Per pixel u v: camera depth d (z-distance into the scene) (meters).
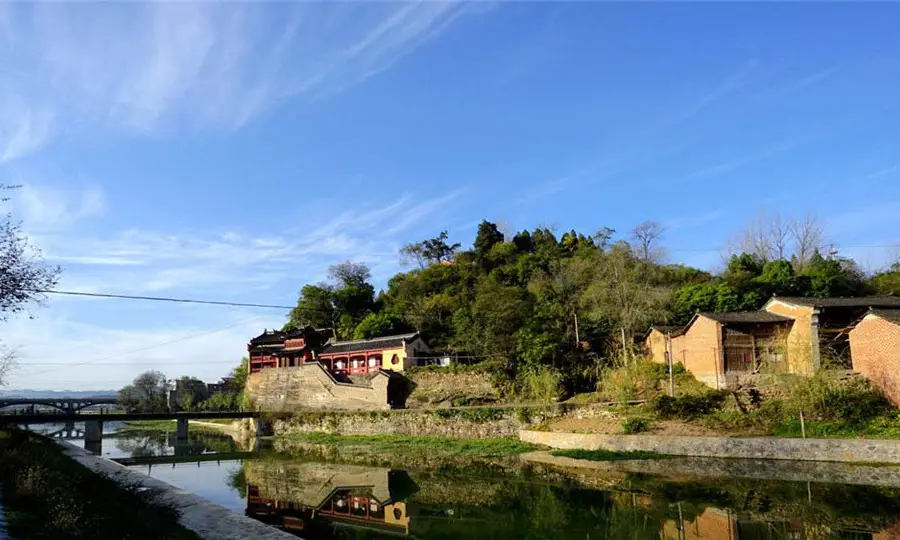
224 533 17.58
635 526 19.66
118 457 46.28
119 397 113.75
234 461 42.91
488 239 89.75
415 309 70.94
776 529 18.47
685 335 44.56
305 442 53.91
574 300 56.84
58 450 37.09
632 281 52.31
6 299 21.23
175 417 61.47
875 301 41.09
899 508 20.50
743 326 41.78
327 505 26.08
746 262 61.75
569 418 41.78
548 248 82.06
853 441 29.14
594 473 29.83
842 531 17.94
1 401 72.25
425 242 95.62
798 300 42.19
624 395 39.84
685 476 27.70
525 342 48.81
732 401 36.59
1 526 13.99
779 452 30.23
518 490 26.86
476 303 57.47
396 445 46.06
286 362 71.81
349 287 84.50
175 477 35.25
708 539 17.83
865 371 35.53
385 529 21.48
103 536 14.25
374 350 63.59
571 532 19.48
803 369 35.66
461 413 47.69
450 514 23.27
